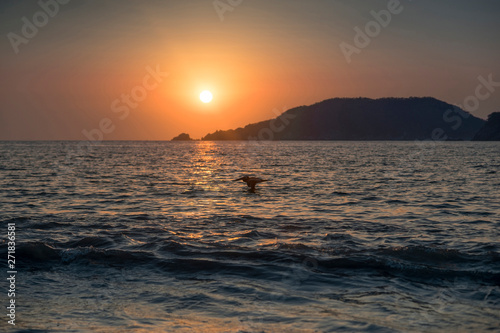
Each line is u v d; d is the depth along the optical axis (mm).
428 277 9609
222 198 24703
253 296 8516
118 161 74812
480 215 18516
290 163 68375
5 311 7762
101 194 26531
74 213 19109
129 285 9242
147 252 11391
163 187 31188
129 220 17188
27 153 113562
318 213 19266
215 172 48656
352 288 8953
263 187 31062
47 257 11141
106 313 7684
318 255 11273
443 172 46625
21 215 18406
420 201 23234
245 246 12578
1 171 47594
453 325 7129
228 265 10406
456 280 9414
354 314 7594
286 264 10477
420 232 14805
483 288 8938
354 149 158750
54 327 7039
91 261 10844
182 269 10258
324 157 91188
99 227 15562
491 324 7172
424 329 6965
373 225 16125
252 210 20188
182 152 135500
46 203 22469
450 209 20312
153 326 7094
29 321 7293
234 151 148250
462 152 120375
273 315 7555
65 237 13789
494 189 29344
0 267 10398
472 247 12562
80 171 48500
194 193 27203
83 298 8477
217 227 15734
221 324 7164
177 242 12492
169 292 8789
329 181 36125
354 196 25547
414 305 8039
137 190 28984
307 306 7988
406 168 53969
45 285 9242
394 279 9508
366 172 47250
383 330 6910
